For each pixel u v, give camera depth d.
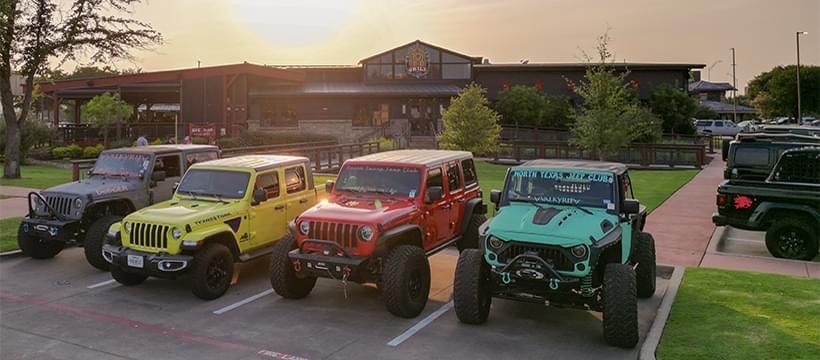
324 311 8.45
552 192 8.09
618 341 6.90
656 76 45.19
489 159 34.62
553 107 42.22
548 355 6.81
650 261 8.73
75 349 7.05
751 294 8.57
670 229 13.80
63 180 23.20
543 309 8.48
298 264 8.34
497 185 20.92
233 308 8.60
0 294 9.28
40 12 23.70
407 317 8.09
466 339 7.32
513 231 7.23
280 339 7.37
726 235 13.85
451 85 44.84
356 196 9.20
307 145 33.12
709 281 9.30
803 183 11.41
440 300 8.95
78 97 40.16
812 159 11.86
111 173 11.75
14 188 20.70
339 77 45.72
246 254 9.73
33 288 9.62
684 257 11.16
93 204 10.79
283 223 10.48
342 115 42.53
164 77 34.47
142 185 11.52
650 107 42.97
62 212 10.88
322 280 10.06
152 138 35.44
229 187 9.93
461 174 10.38
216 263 9.05
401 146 37.53
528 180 8.32
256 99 42.16
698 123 57.00
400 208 8.64
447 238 9.81
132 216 9.18
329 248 8.13
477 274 7.58
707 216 15.48
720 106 76.56
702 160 30.19
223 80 35.19
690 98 43.38
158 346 7.14
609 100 26.78
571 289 6.92
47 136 33.09
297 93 40.62
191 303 8.83
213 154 13.08
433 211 9.24
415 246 8.45
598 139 26.83
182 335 7.51
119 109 34.72
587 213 7.65
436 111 43.16
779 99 64.75
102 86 35.31
